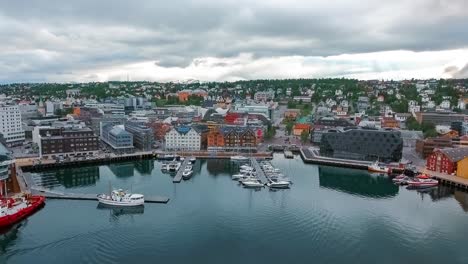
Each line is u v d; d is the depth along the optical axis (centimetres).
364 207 13075
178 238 10406
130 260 9194
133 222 11475
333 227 11206
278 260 9275
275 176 17112
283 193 14700
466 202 13838
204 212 12369
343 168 19675
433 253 9662
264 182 16000
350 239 10388
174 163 19225
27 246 9875
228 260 9244
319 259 9319
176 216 12006
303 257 9412
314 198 14088
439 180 16625
